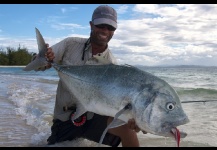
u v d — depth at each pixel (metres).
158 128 1.11
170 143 1.68
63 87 1.54
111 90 1.20
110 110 1.21
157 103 1.12
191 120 2.32
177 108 1.12
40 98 3.46
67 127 1.56
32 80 7.13
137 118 1.13
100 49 1.50
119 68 1.21
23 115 2.38
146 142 1.71
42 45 1.38
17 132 1.87
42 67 1.41
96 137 1.50
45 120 2.23
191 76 9.50
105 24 1.41
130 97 1.15
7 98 3.39
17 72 13.21
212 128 2.04
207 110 2.78
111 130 1.42
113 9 1.44
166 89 1.14
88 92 1.27
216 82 6.89
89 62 1.33
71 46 1.53
